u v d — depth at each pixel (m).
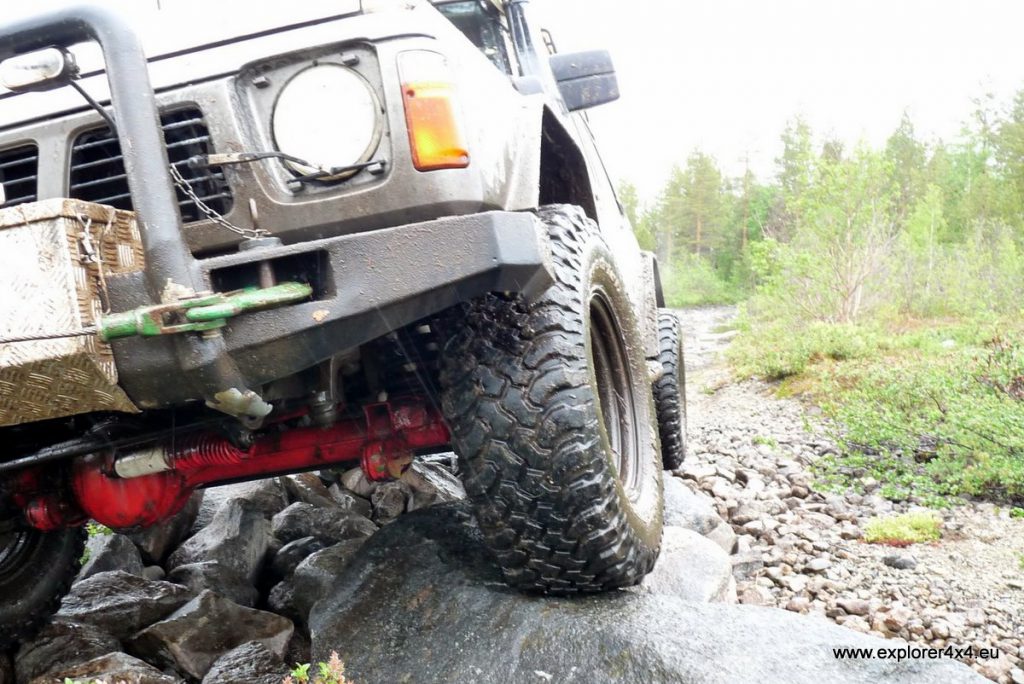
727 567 3.67
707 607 2.66
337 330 2.20
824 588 4.19
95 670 2.69
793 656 2.41
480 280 2.29
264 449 3.08
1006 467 5.47
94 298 1.98
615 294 3.24
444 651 2.69
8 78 2.08
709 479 6.00
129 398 2.10
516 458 2.53
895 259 14.23
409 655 2.73
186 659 2.99
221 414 2.71
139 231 2.02
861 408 7.41
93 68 2.53
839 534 4.98
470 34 3.85
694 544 3.75
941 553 4.67
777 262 15.35
